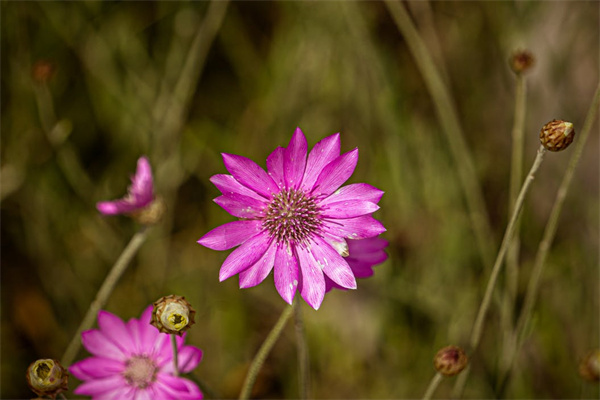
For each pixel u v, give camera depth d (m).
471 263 0.46
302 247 0.34
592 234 0.45
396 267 0.47
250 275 0.34
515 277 0.41
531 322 0.40
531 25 0.46
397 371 0.46
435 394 0.45
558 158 0.46
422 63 0.43
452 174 0.47
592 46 0.45
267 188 0.34
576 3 0.45
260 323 0.47
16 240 0.47
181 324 0.33
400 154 0.46
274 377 0.46
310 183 0.34
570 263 0.45
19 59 0.47
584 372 0.38
